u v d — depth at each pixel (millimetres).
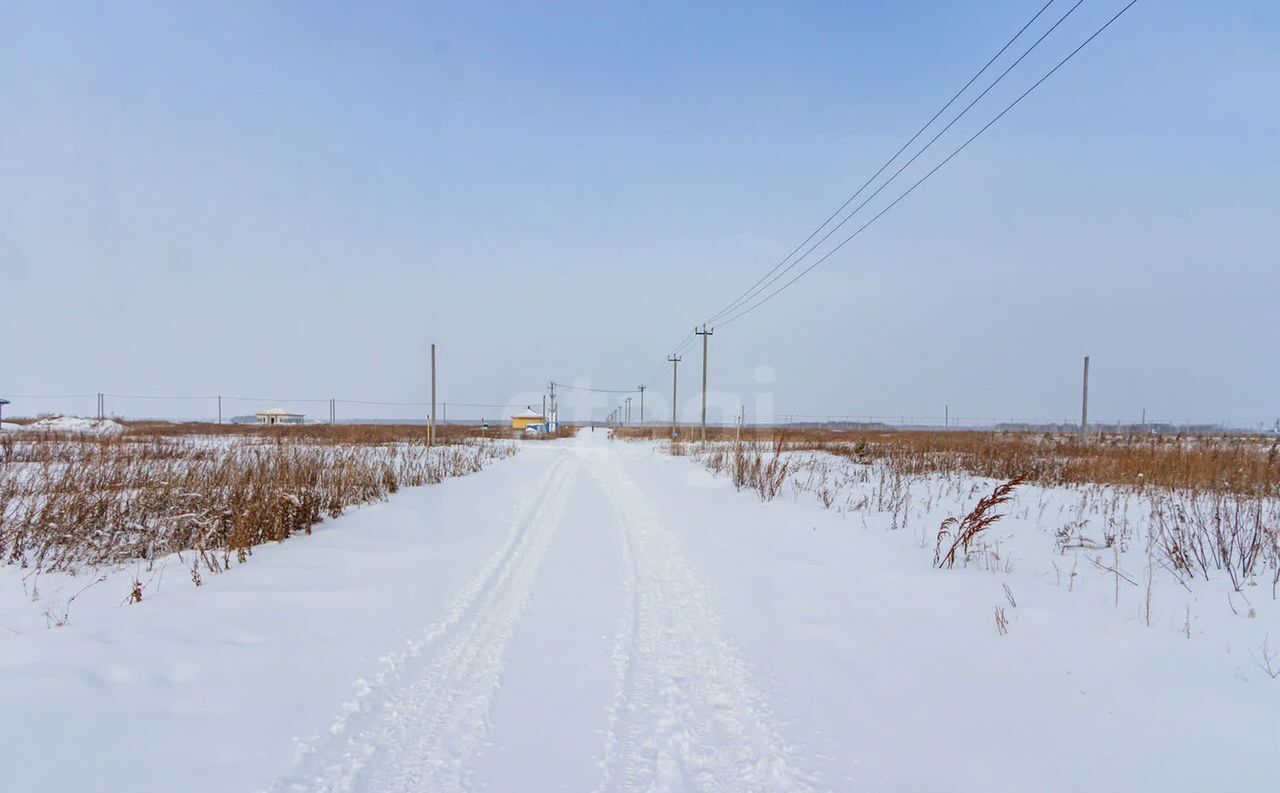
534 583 6660
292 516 9336
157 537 8367
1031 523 9570
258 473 11688
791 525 9695
